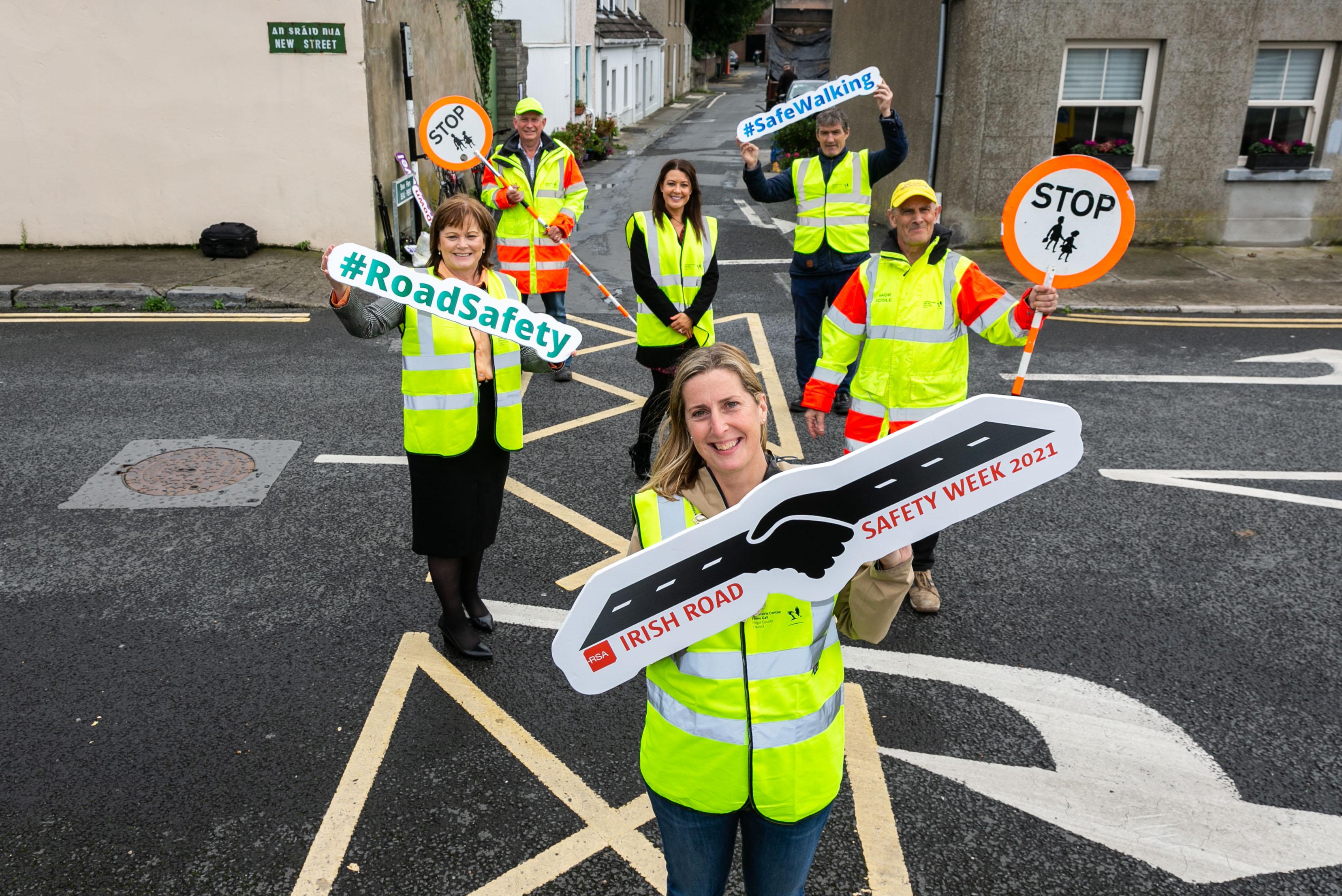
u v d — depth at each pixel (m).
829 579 2.02
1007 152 12.05
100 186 11.48
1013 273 11.30
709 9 53.53
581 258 12.51
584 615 1.99
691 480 2.17
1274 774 3.57
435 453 3.84
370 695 3.98
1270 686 4.07
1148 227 12.46
